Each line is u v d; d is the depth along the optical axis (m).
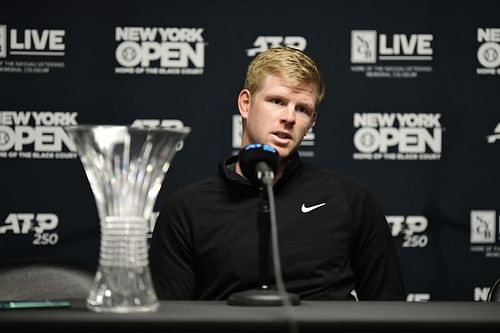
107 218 4.79
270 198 5.35
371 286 8.02
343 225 7.89
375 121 12.09
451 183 12.08
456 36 12.15
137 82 12.08
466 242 12.01
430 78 12.13
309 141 12.05
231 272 7.57
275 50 7.89
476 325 4.44
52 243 11.92
